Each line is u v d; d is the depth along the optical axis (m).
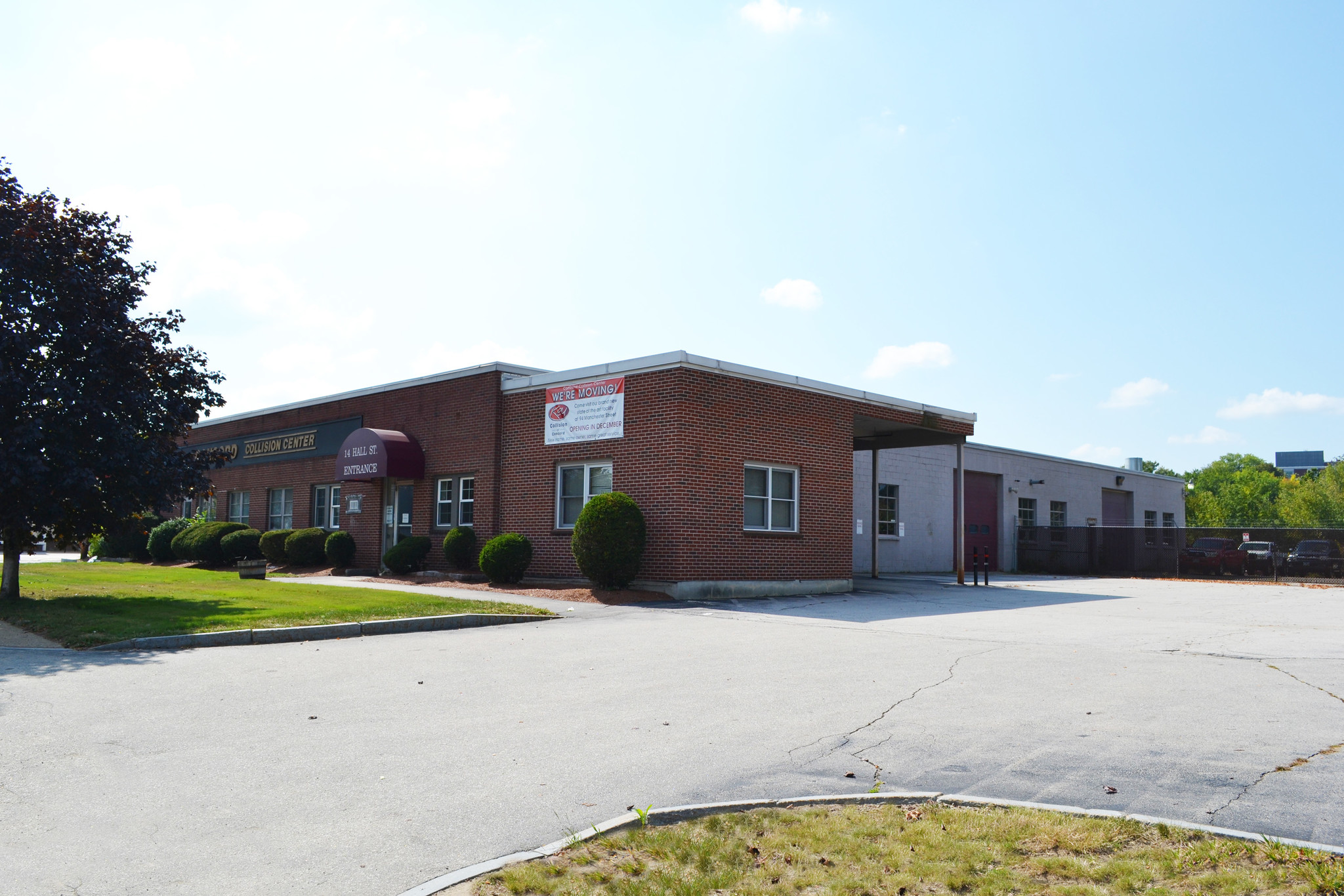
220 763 6.49
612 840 4.91
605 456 20.06
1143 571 33.91
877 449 27.38
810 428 21.61
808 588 21.16
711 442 19.36
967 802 5.52
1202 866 4.49
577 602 17.97
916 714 8.05
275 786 5.97
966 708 8.28
